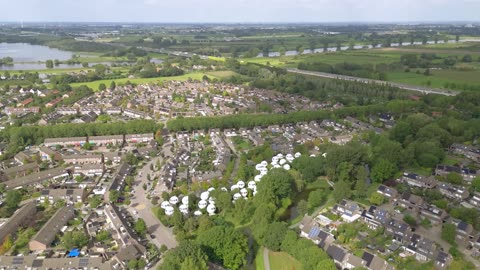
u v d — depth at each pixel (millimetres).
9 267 185125
